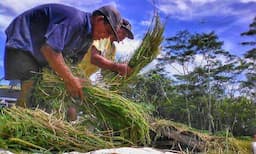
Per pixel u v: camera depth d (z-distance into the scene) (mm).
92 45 2182
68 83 1858
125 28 2271
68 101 1898
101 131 1811
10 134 1545
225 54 20500
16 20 2082
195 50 19891
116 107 1870
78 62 2129
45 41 1867
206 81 19828
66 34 1940
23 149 1530
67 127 1677
